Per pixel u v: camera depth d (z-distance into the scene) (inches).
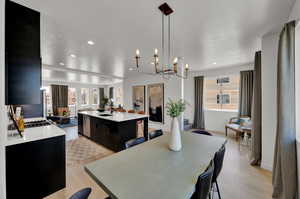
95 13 69.1
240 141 155.6
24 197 66.0
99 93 417.7
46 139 73.0
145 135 159.8
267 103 96.3
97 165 51.3
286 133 66.1
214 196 74.1
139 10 66.8
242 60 157.8
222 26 82.4
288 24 66.0
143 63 171.6
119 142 132.1
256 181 86.4
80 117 198.4
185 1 60.4
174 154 61.5
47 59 150.9
